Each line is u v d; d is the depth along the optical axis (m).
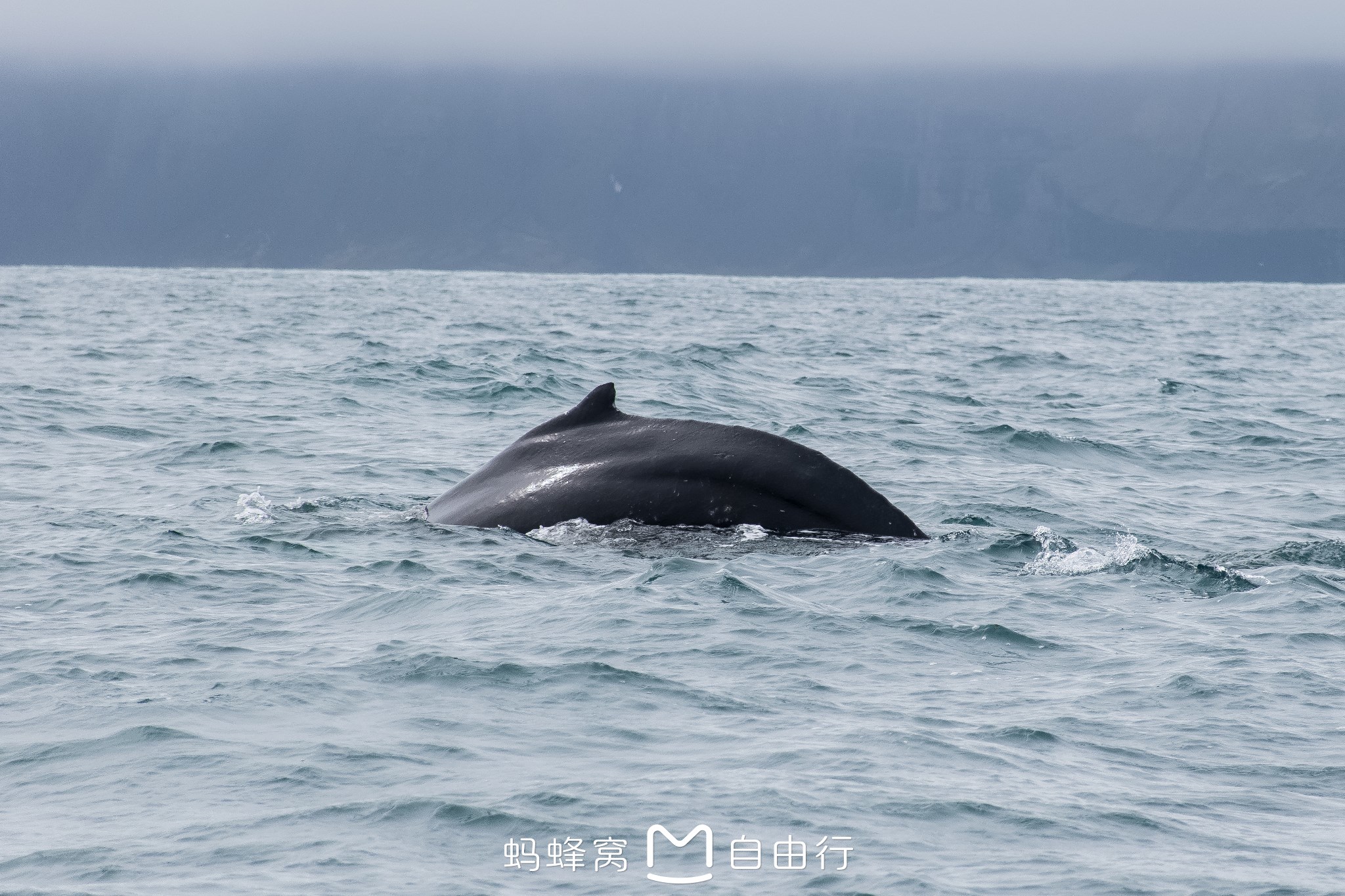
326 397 114.25
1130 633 46.16
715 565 52.16
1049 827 29.27
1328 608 49.44
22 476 76.06
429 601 48.03
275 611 47.03
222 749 33.19
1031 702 38.25
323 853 27.56
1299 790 31.97
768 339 193.38
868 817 29.52
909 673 40.97
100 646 42.47
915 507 72.62
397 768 32.09
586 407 63.16
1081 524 70.00
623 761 32.75
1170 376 157.88
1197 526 71.19
